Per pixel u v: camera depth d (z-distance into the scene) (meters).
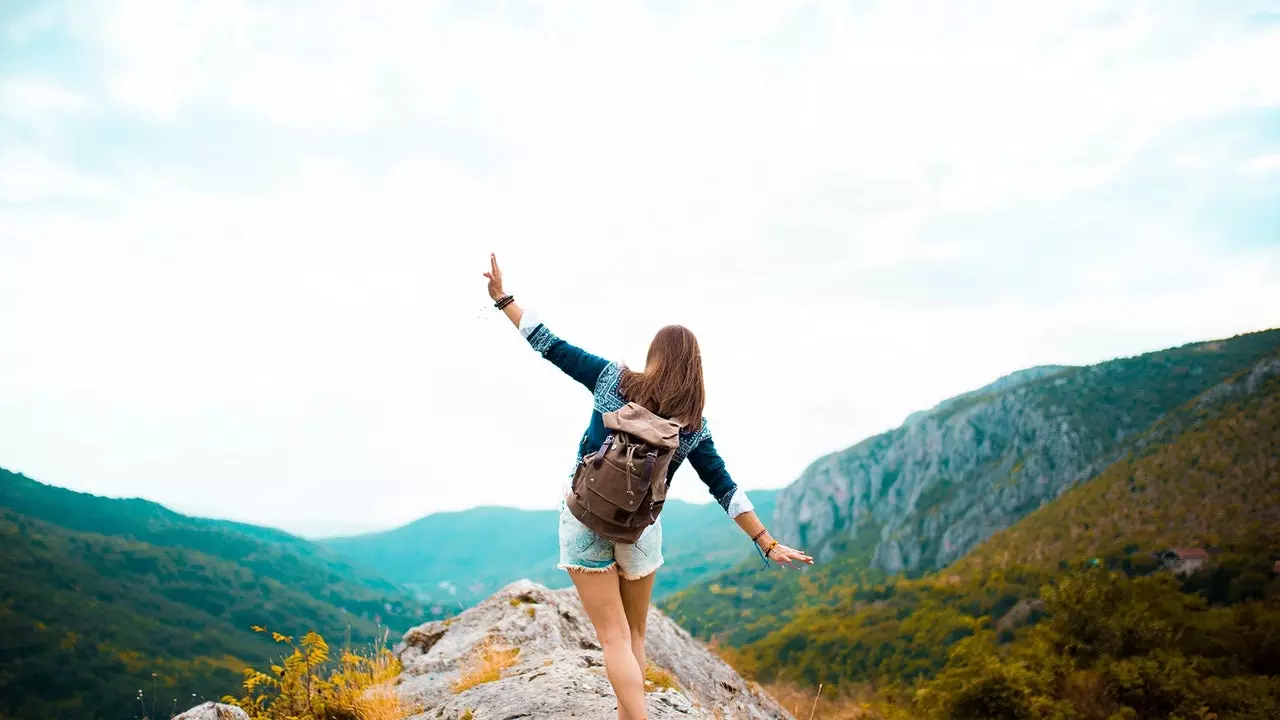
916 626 87.81
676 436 2.42
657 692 4.26
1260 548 82.75
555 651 5.78
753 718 7.11
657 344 2.58
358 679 5.90
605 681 4.66
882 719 30.59
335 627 166.50
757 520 2.61
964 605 104.38
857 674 78.69
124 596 147.75
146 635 128.00
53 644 111.62
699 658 7.87
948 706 28.12
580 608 7.71
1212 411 140.88
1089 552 107.12
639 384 2.52
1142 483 127.81
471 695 4.65
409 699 5.45
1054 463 196.62
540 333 2.63
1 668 99.12
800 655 88.81
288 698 5.30
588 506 2.43
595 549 2.54
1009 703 27.22
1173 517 108.50
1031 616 85.12
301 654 5.50
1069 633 33.81
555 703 4.08
